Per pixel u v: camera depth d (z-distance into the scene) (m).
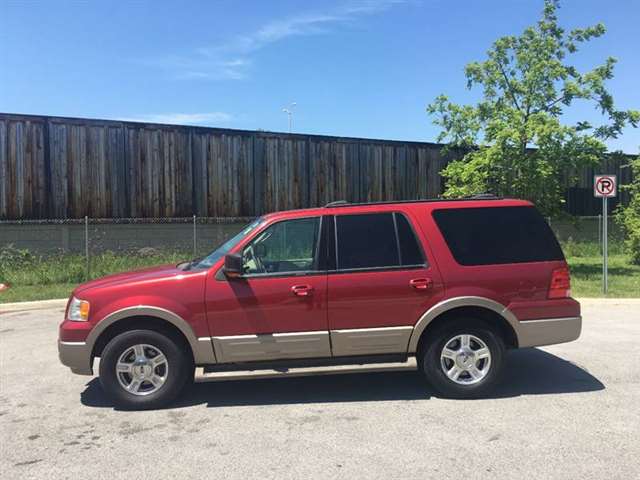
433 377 5.53
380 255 5.55
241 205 18.73
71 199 16.77
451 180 17.27
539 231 5.73
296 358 5.47
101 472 4.05
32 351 7.95
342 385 6.11
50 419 5.20
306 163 19.50
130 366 5.40
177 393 5.45
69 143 16.72
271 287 5.39
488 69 16.55
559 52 16.23
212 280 5.40
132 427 4.96
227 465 4.12
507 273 5.55
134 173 17.45
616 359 7.03
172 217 17.92
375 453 4.28
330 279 5.44
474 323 5.53
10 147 16.11
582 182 24.86
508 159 15.59
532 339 5.57
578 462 4.06
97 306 5.36
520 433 4.64
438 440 4.51
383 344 5.48
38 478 3.96
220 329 5.37
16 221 16.12
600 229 24.77
